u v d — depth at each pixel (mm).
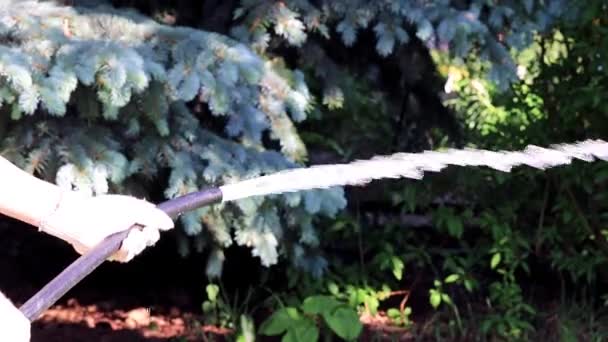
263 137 4824
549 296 5645
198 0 5000
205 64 4016
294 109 4344
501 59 4711
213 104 4000
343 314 4820
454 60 4715
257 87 4293
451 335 5125
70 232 2258
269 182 2281
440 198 5555
